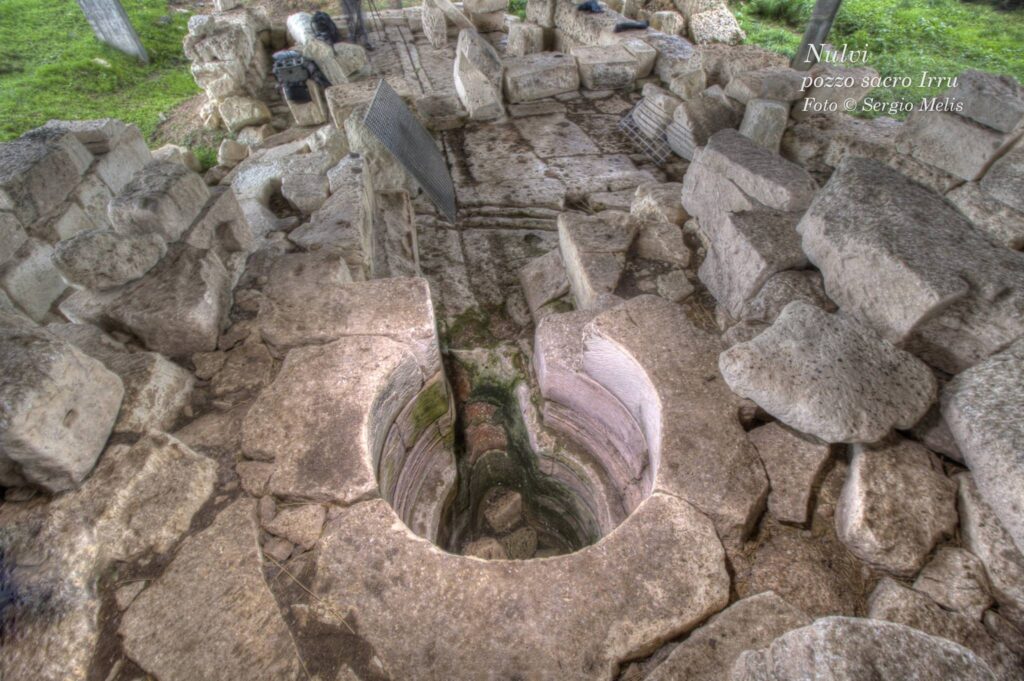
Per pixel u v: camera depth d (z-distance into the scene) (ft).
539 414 12.19
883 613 5.91
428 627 5.86
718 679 5.33
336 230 12.15
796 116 14.05
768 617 5.75
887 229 7.82
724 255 10.11
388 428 9.34
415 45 30.78
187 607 6.01
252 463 7.41
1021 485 5.67
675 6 31.35
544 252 15.31
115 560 6.38
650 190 13.56
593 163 18.52
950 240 7.65
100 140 15.97
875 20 15.89
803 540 6.72
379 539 6.57
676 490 6.92
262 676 5.57
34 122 24.07
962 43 14.29
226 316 9.73
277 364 9.03
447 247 15.48
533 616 5.90
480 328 13.30
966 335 7.30
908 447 7.01
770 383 7.06
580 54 23.25
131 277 9.12
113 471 6.77
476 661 5.64
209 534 6.68
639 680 5.58
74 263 8.49
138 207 9.37
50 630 5.67
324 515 6.89
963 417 6.44
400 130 16.39
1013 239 8.45
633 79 23.16
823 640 4.24
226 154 21.48
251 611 5.98
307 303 9.70
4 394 5.82
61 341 6.66
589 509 12.29
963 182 9.22
